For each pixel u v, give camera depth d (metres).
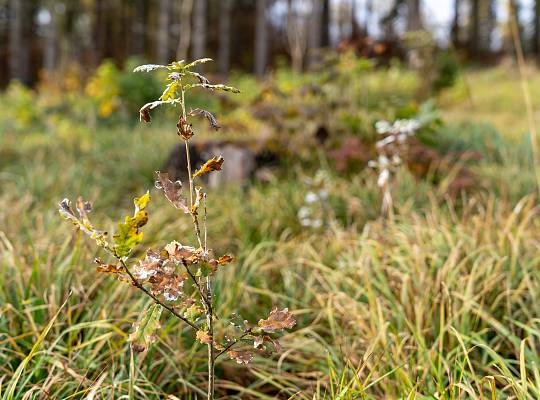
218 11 32.16
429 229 3.43
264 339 1.63
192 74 1.49
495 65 23.94
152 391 2.21
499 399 2.18
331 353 2.62
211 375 1.70
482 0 33.66
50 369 2.34
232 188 5.50
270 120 6.04
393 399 2.20
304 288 3.44
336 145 5.94
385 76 12.01
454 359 2.39
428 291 2.74
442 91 12.03
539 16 30.83
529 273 2.94
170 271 1.52
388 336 2.61
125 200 5.76
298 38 14.44
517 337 2.63
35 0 28.31
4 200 4.82
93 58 18.42
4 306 2.59
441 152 6.38
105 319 2.51
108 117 9.89
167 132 8.42
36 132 8.74
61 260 3.19
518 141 7.14
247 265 3.62
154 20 29.55
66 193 5.56
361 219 4.51
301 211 4.32
